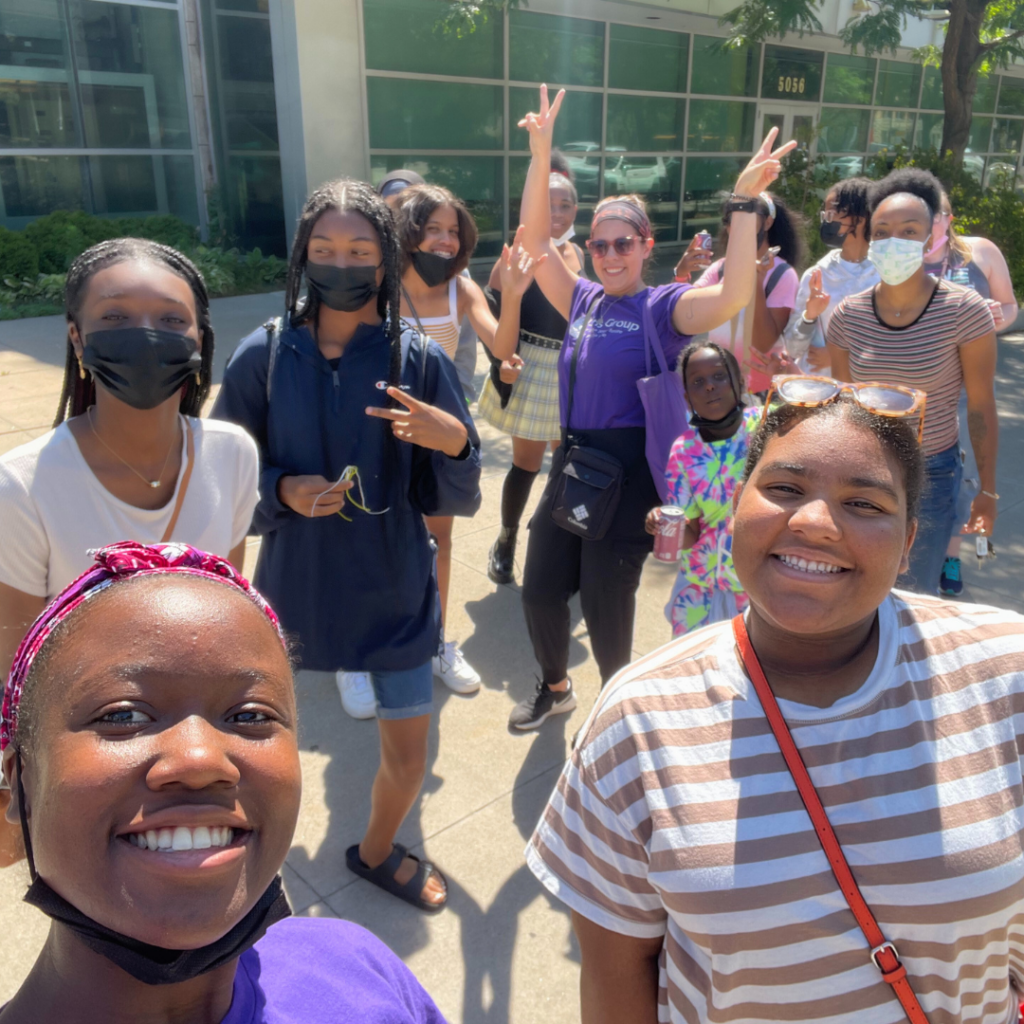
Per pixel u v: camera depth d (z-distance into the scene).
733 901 1.10
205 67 12.67
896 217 2.91
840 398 1.22
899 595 1.30
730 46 11.74
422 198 3.57
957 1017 1.14
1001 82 20.09
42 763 0.70
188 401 1.94
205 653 0.73
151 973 0.70
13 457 1.64
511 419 4.18
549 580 3.09
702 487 2.61
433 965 2.41
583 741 1.26
